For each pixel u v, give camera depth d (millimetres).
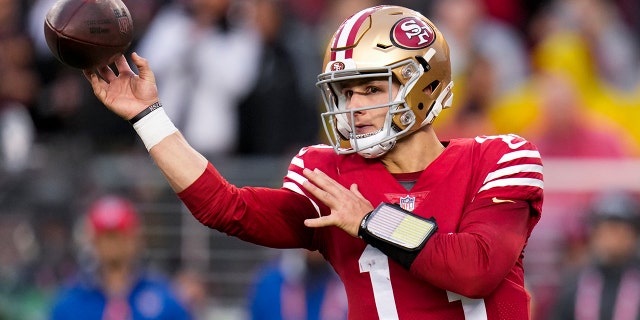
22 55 33000
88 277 24422
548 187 27094
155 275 24875
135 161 27531
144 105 14023
